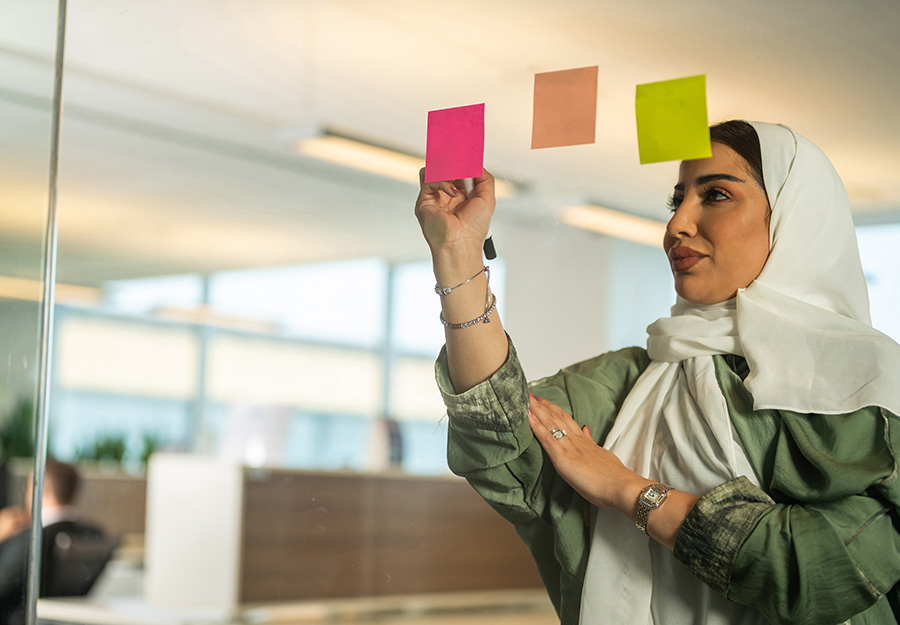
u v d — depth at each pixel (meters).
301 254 5.64
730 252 0.77
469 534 2.67
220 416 6.93
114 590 3.38
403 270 5.55
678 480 0.75
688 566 0.69
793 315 0.74
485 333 0.76
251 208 4.75
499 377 0.76
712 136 0.80
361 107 1.46
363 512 2.98
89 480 3.99
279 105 2.34
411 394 5.77
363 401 6.00
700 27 0.90
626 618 0.75
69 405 6.57
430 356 5.59
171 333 7.07
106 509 4.01
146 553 3.28
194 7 1.44
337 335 6.02
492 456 0.80
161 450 6.70
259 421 4.34
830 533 0.64
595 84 0.80
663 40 0.93
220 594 3.05
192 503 3.22
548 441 0.78
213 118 3.23
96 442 6.48
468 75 1.10
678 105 0.73
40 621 2.71
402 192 4.45
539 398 0.83
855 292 0.76
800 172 0.76
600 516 0.79
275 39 1.46
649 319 1.05
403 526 2.86
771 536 0.65
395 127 1.46
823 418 0.70
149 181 4.22
